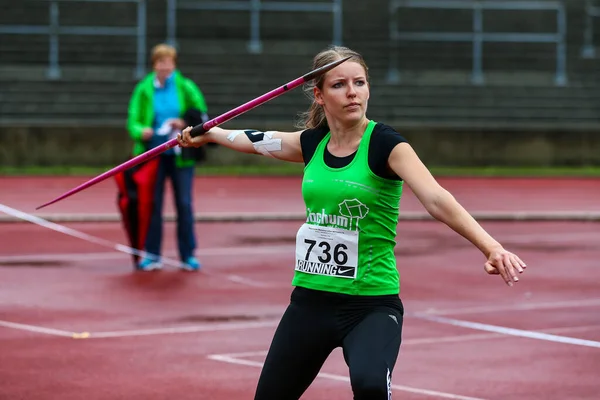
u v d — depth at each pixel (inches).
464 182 2172.7
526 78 2790.4
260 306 887.1
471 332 788.6
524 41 2839.6
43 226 1453.0
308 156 432.8
